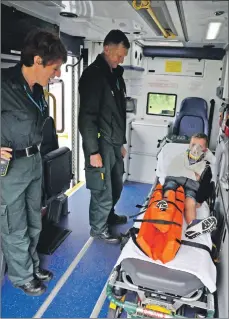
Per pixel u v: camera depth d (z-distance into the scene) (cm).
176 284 191
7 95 203
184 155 313
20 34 247
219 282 232
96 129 292
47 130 317
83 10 240
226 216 242
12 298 255
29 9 247
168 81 544
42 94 232
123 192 489
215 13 224
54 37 199
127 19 273
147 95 559
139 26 310
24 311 242
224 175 271
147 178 529
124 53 289
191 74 532
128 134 509
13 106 205
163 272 198
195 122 526
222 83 452
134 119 551
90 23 304
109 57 289
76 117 492
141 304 204
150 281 195
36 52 196
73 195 478
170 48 512
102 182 310
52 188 310
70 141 504
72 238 354
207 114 527
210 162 314
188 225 244
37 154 235
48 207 343
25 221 239
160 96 554
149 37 396
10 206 222
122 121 318
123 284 205
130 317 207
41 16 273
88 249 333
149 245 212
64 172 337
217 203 329
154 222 231
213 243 265
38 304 250
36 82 213
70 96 482
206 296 206
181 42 450
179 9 215
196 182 297
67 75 469
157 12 228
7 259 247
